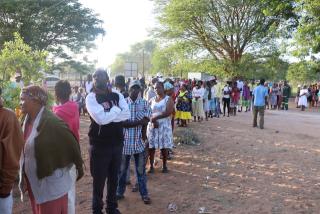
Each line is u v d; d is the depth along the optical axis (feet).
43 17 135.33
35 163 13.07
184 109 48.75
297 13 83.10
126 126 20.03
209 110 64.64
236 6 128.88
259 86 51.60
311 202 22.31
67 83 17.34
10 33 128.77
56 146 12.94
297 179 26.84
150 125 26.25
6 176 12.26
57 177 13.24
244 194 23.52
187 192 23.62
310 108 107.14
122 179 21.67
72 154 13.39
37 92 13.16
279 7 87.20
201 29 138.21
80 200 21.79
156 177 26.48
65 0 140.15
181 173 27.61
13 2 128.67
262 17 128.47
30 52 38.83
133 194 22.97
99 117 16.74
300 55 79.77
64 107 17.02
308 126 58.54
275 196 23.25
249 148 36.73
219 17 135.44
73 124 17.08
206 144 37.88
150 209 20.79
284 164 30.96
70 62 148.97
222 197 22.90
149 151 26.94
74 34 142.20
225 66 138.31
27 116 13.69
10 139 12.16
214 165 30.01
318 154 35.09
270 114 79.87
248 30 134.00
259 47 140.56
